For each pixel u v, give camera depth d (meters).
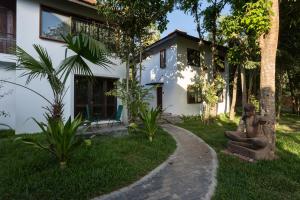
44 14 10.50
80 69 6.18
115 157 6.16
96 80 12.00
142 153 6.87
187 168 5.85
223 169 5.73
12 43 10.88
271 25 6.89
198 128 12.80
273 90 6.92
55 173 4.88
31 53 10.01
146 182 4.94
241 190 4.55
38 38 10.24
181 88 17.47
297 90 23.02
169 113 17.00
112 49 11.14
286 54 14.54
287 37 14.70
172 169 5.78
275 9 6.93
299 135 10.61
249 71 19.38
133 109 11.35
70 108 10.70
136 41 11.71
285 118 19.59
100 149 6.89
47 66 5.65
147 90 12.42
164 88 18.41
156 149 7.35
